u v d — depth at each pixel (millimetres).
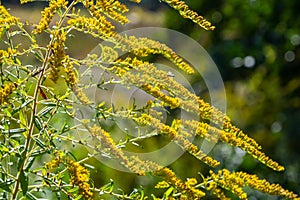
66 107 2881
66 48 2857
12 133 2861
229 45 9055
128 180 5781
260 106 8375
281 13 9047
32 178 4277
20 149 2975
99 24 2814
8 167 3148
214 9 9289
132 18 9570
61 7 2842
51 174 3021
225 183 2932
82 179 2664
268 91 8578
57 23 2799
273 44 9047
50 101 2893
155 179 5871
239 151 7145
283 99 8484
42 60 2879
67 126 2902
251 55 9031
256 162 7242
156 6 10914
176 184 2854
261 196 6586
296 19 9023
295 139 7980
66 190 2926
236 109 8320
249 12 9117
